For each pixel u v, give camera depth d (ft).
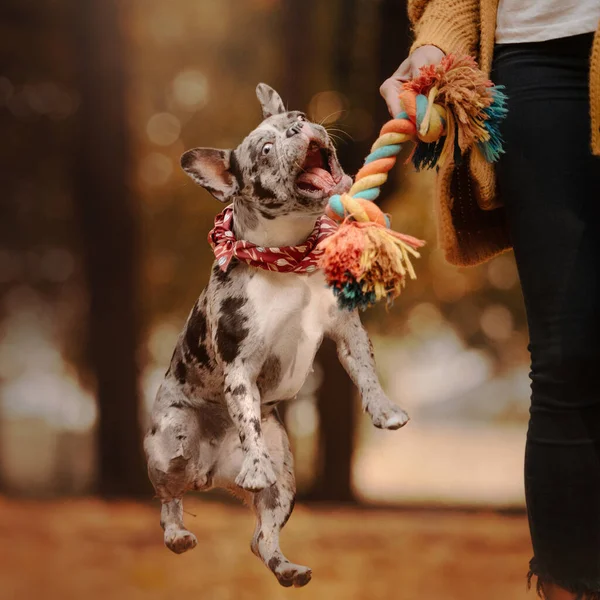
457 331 70.95
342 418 56.08
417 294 67.26
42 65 68.33
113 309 58.54
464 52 12.80
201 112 67.92
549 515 11.69
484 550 33.58
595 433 11.58
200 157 13.34
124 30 59.57
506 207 12.34
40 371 107.45
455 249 13.79
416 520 42.83
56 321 81.61
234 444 14.24
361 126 51.03
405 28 46.42
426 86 12.06
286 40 54.24
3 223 71.05
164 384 14.48
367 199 11.68
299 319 13.10
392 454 102.63
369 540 35.53
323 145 12.81
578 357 11.49
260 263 12.92
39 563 30.78
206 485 14.37
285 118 13.42
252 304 13.02
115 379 58.18
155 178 68.95
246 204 13.28
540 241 11.81
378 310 65.57
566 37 11.78
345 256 10.80
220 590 26.96
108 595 26.68
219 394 13.92
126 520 40.01
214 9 66.74
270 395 13.57
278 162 12.75
